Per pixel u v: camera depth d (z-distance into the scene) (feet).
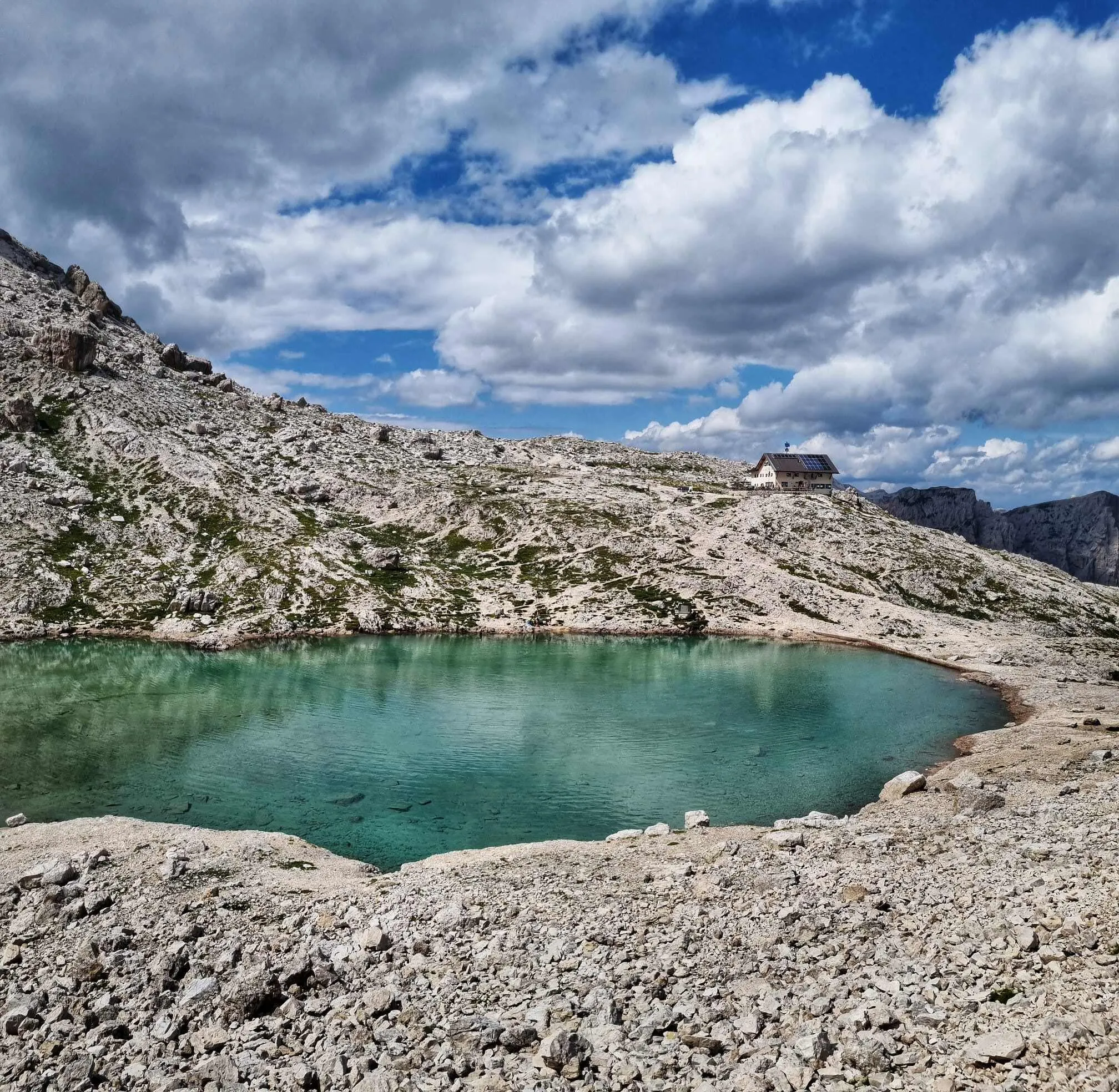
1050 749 203.31
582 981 72.02
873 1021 57.26
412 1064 58.49
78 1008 73.10
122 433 617.62
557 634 466.29
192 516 545.03
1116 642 494.59
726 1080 52.65
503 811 179.63
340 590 494.59
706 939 80.12
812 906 86.58
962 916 76.13
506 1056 58.75
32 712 260.42
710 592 527.40
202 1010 70.54
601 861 124.36
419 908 97.50
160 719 255.91
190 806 180.04
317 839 161.89
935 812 137.39
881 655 419.95
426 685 320.29
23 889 111.24
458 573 562.66
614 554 587.27
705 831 146.30
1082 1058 47.26
